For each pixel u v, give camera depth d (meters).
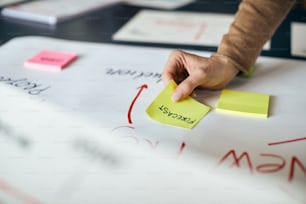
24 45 0.55
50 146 0.32
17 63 0.49
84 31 0.64
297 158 0.30
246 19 0.46
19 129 0.34
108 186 0.27
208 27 0.66
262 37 0.46
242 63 0.44
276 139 0.33
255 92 0.42
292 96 0.41
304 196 0.26
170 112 0.37
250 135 0.34
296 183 0.27
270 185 0.27
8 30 0.65
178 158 0.30
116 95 0.41
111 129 0.34
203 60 0.43
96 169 0.29
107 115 0.37
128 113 0.37
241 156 0.31
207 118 0.36
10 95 0.41
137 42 0.59
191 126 0.35
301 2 0.77
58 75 0.46
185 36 0.62
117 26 0.67
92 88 0.43
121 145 0.32
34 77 0.45
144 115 0.37
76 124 0.35
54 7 0.77
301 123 0.36
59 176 0.28
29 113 0.37
